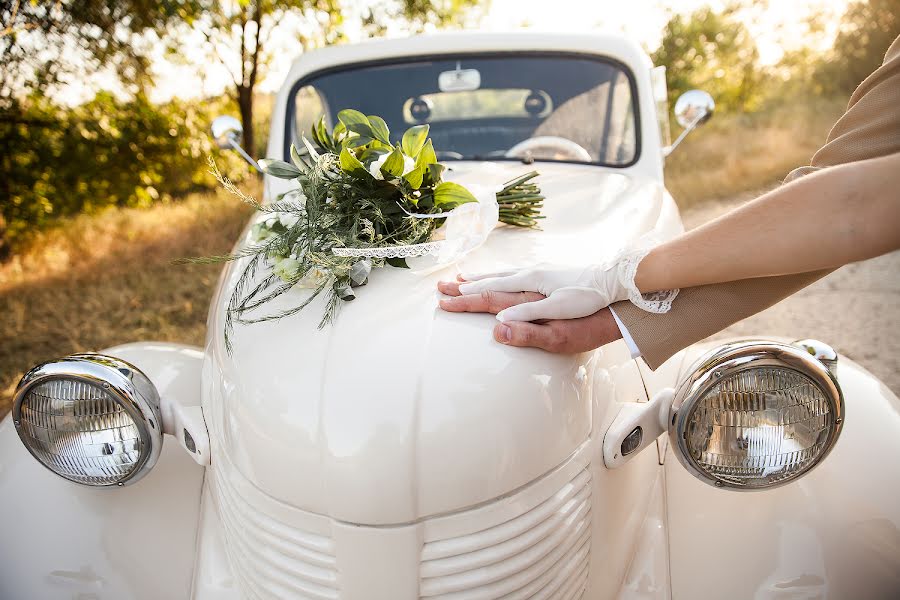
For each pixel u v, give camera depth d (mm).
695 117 2590
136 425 1400
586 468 1316
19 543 1447
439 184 1501
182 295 5137
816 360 1256
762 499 1446
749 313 1301
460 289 1324
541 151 2639
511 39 2707
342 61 2748
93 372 1364
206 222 6719
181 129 6691
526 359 1220
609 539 1410
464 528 1151
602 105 2645
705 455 1318
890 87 1134
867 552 1347
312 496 1151
